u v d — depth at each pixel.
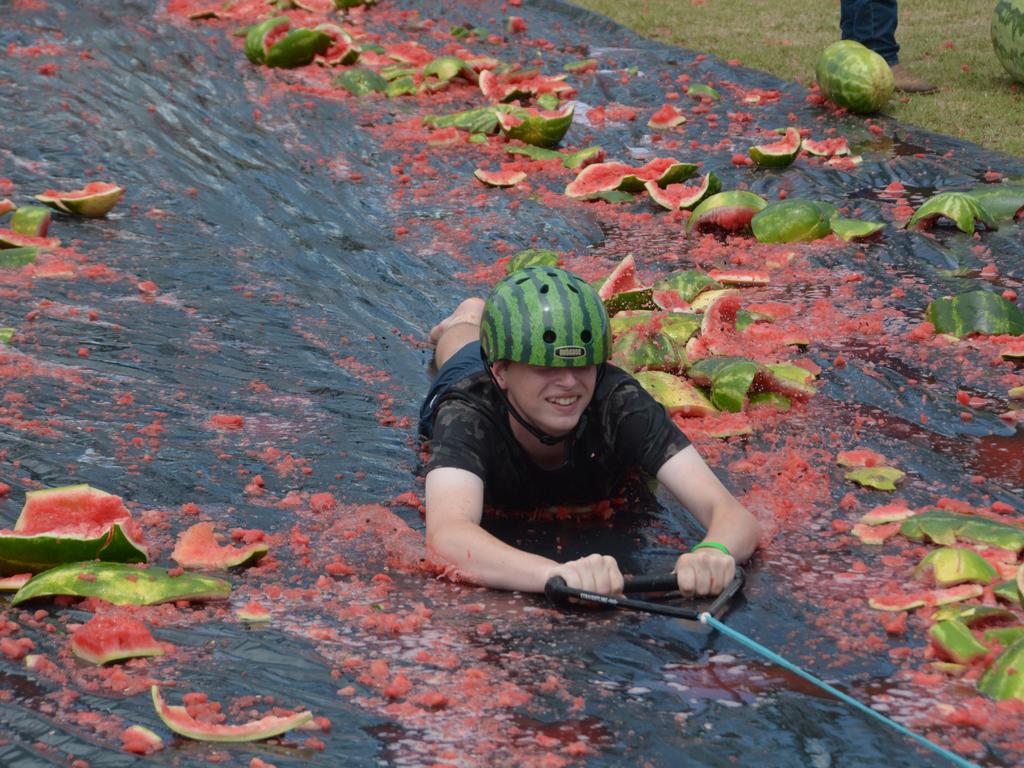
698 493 8.39
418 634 7.34
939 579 7.70
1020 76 20.64
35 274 13.82
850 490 9.35
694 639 7.26
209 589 7.71
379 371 11.80
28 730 6.24
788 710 6.45
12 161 17.47
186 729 6.20
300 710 6.46
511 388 8.28
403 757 6.07
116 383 11.18
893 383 11.16
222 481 9.49
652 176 17.17
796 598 7.75
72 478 9.34
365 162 18.42
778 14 27.00
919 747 6.11
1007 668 6.57
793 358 11.73
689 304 12.91
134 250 14.81
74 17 24.83
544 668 6.91
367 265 14.74
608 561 7.64
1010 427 10.40
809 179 17.42
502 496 8.87
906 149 18.39
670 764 6.01
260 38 22.56
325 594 7.85
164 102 20.19
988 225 15.09
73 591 7.57
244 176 17.53
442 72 21.84
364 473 9.73
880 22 20.91
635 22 26.66
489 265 14.80
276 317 13.01
